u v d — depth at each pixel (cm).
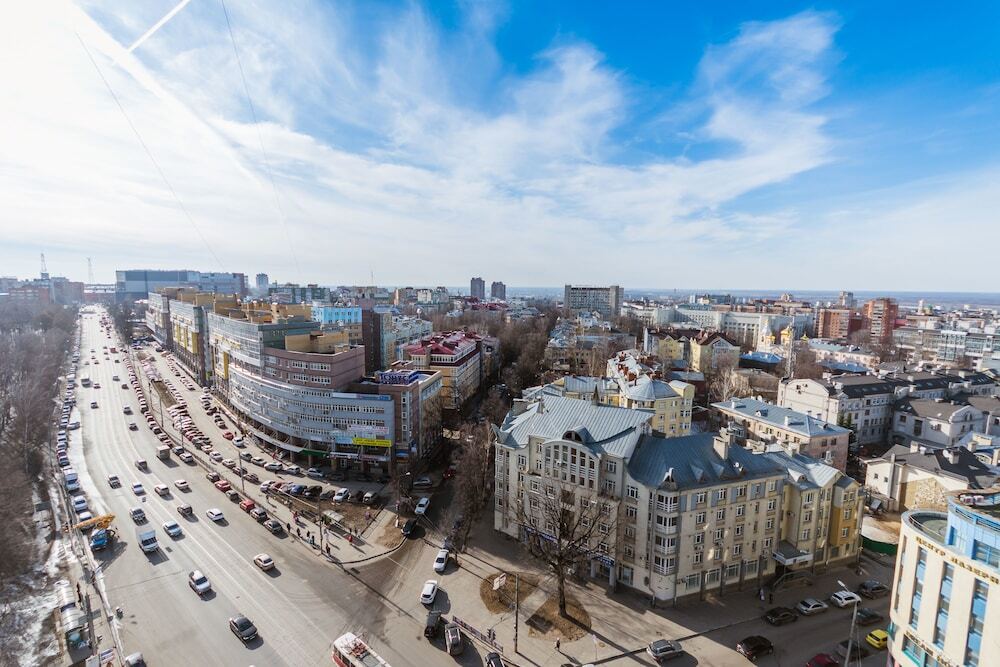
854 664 6144
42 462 12025
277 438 13075
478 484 10012
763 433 12531
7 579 7588
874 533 9400
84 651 6122
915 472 10006
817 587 7731
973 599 4478
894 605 5381
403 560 8350
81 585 7500
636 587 7375
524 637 6594
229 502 10325
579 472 7819
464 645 6425
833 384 14500
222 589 7456
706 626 6800
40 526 9275
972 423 13075
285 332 13888
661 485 6975
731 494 7294
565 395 13175
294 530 9250
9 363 19250
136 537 8875
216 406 17150
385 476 11738
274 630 6619
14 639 6391
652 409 12262
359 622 6825
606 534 7525
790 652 6369
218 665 5997
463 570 8081
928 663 4922
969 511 4588
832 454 11419
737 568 7544
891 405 14500
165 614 6875
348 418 11812
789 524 7875
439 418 13962
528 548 8188
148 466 12112
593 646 6431
